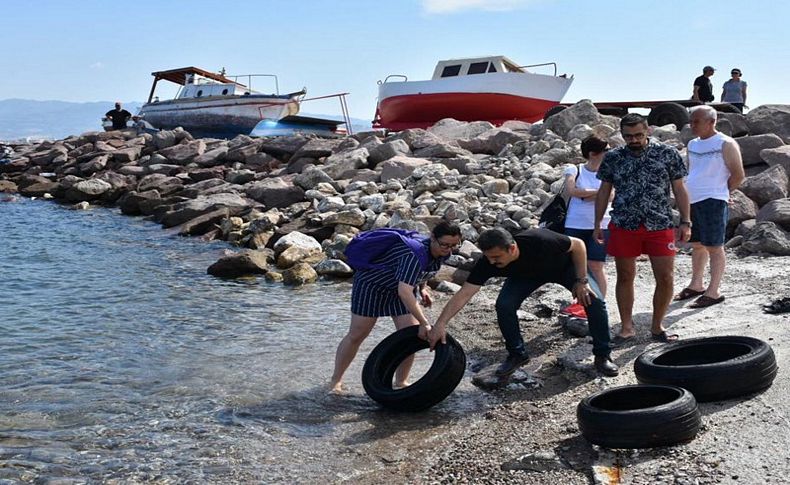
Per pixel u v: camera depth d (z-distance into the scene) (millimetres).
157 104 38062
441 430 6047
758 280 9102
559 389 6695
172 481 5273
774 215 11688
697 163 7992
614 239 7023
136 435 6059
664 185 6785
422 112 30562
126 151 29125
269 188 18875
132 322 9820
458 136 22703
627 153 6852
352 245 6668
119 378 7508
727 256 10859
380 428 6148
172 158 27375
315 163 22719
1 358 8180
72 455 5680
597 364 6672
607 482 4617
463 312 9844
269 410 6602
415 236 6473
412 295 6262
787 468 4516
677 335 7254
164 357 8227
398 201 15930
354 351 6949
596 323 6594
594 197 7621
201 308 10562
